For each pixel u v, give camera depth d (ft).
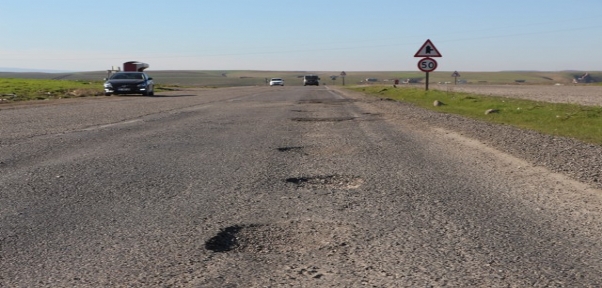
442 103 77.36
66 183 22.50
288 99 100.01
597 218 17.62
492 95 110.22
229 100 94.68
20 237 15.35
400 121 52.11
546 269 13.01
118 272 12.71
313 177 24.20
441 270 12.87
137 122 49.55
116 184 22.43
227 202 19.44
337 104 82.53
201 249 14.35
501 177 24.25
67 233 15.72
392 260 13.53
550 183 22.93
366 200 19.86
